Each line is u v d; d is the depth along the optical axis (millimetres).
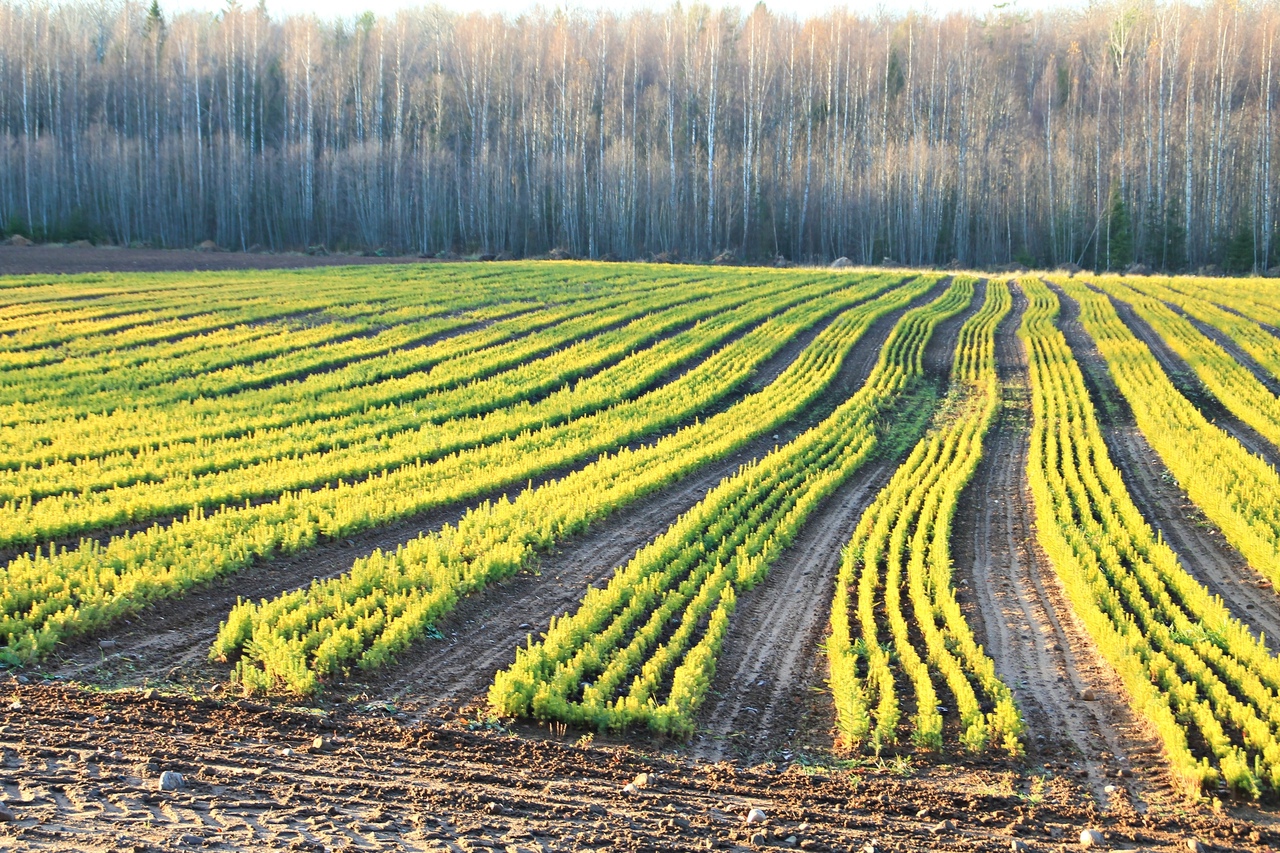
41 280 48500
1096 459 23984
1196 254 78875
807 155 89688
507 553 15625
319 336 37906
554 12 113125
